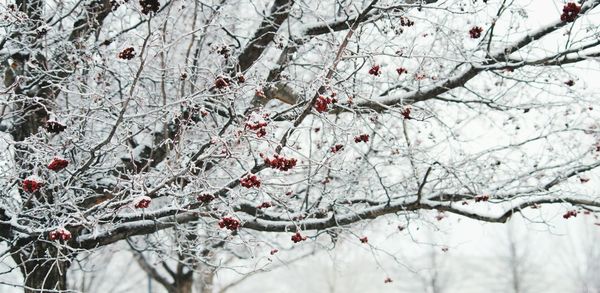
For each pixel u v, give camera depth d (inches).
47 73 187.9
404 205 219.5
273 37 231.5
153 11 136.5
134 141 244.8
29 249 215.5
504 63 204.1
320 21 232.7
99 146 163.3
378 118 216.4
